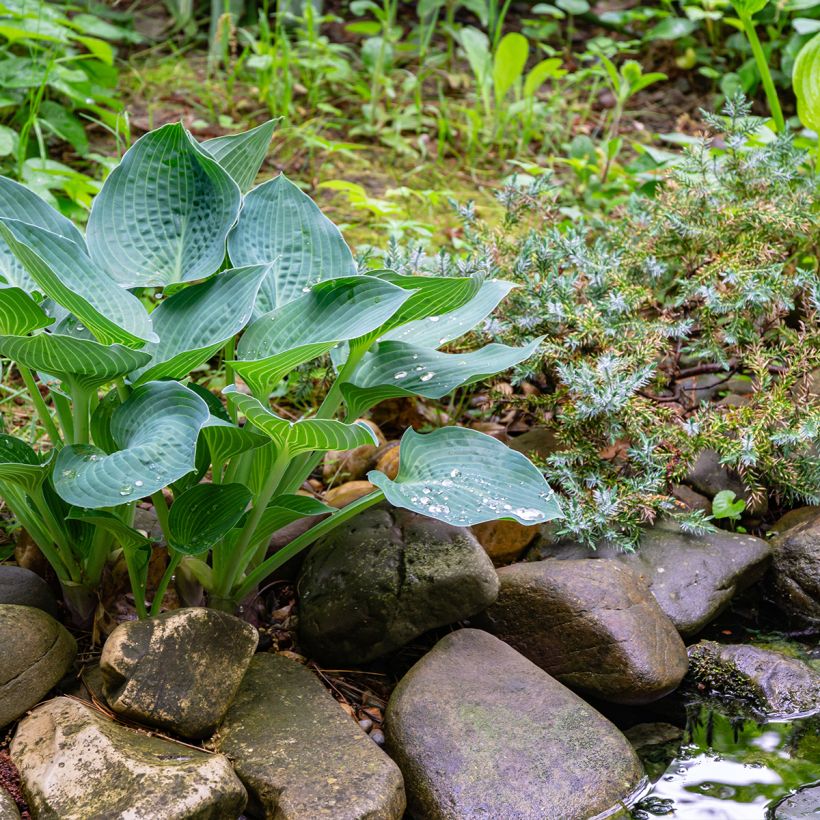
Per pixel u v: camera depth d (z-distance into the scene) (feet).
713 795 7.11
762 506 9.98
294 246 7.88
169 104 16.47
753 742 7.70
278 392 10.84
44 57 14.96
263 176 15.33
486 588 8.02
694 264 10.55
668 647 8.14
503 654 7.88
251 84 17.24
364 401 7.84
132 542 7.11
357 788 6.48
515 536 9.23
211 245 7.53
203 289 7.20
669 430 9.32
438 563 8.05
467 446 7.57
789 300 9.71
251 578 7.86
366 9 20.13
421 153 16.76
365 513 8.61
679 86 19.42
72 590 7.72
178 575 7.88
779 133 11.16
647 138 17.65
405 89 16.98
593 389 8.96
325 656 8.08
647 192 13.66
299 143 16.30
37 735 6.63
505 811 6.71
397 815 6.54
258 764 6.65
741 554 9.07
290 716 7.07
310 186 15.28
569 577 8.24
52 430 7.70
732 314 9.74
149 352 7.07
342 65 17.15
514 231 13.84
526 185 11.75
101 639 7.73
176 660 6.82
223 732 6.92
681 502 9.47
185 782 6.20
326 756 6.74
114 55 17.70
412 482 7.31
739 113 11.07
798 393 10.41
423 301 7.08
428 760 6.98
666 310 10.20
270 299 7.66
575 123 18.24
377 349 8.02
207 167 7.60
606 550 9.09
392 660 8.30
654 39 19.88
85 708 6.77
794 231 10.41
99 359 6.50
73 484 6.22
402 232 13.96
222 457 7.21
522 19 20.66
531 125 17.42
